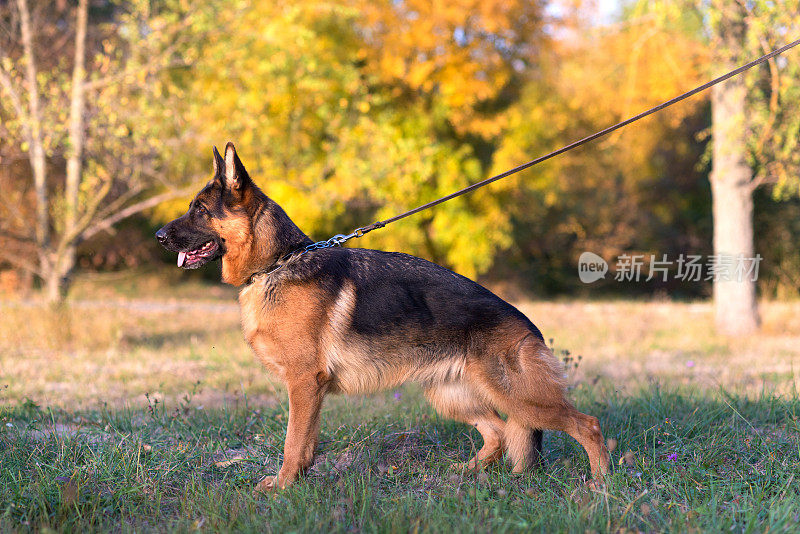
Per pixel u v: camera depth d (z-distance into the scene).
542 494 3.77
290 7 12.02
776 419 5.39
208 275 23.45
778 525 3.16
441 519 3.33
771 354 9.60
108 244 18.58
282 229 4.26
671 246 23.38
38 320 10.31
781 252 20.80
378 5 15.67
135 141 10.36
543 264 24.41
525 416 3.99
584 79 17.12
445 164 17.52
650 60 13.28
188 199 16.36
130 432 5.12
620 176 23.30
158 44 10.54
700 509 3.42
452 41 16.02
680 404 5.67
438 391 4.46
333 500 3.69
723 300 12.19
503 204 19.16
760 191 20.73
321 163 14.89
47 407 5.52
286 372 4.07
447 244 18.55
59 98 10.25
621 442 4.65
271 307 4.07
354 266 4.18
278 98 12.38
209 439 4.96
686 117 21.56
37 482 3.75
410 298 4.09
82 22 10.79
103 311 13.06
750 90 11.25
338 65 12.91
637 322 13.63
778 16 9.84
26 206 12.34
